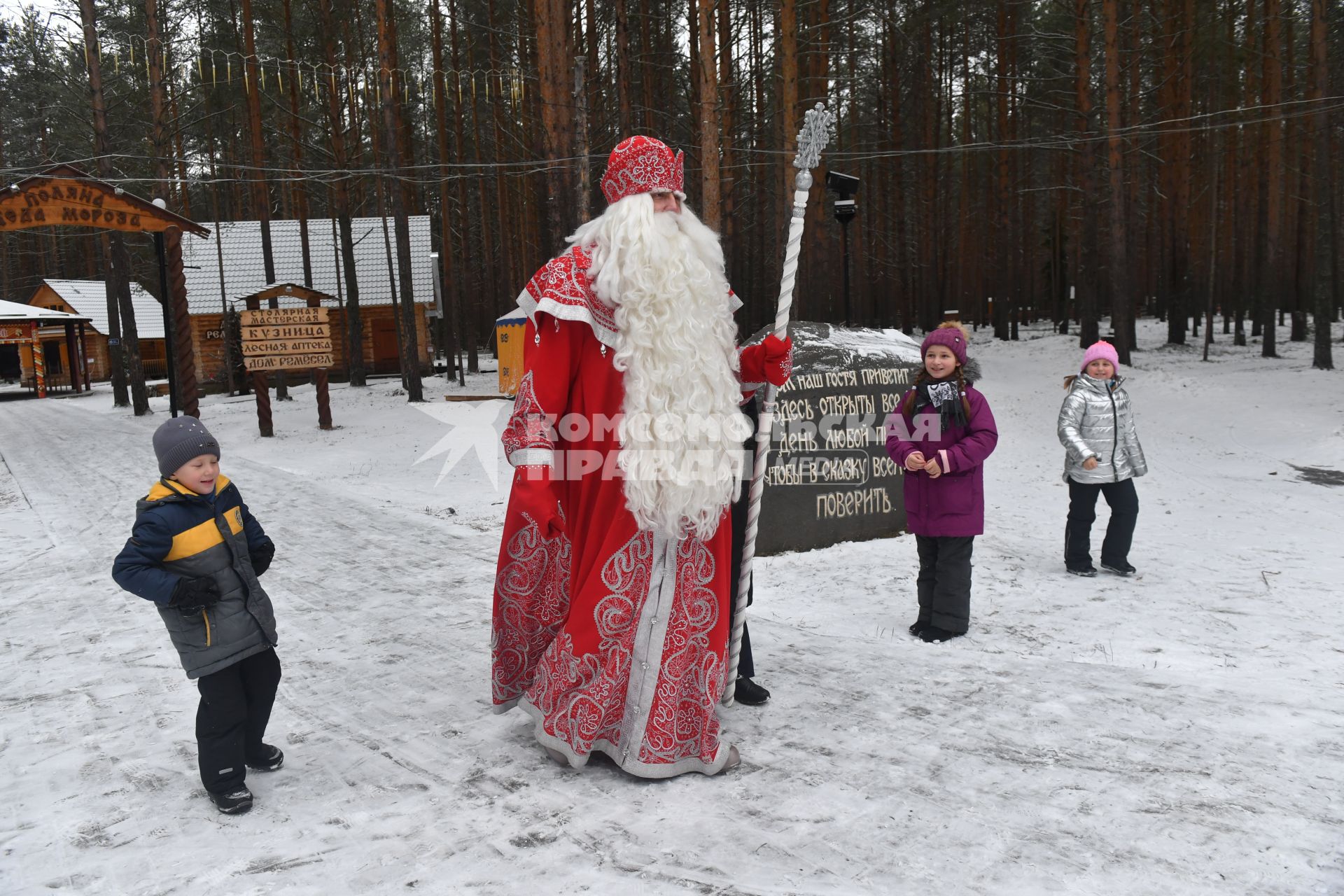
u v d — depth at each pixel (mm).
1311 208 29703
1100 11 27250
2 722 3998
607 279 2967
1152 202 38156
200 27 28812
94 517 9602
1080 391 6816
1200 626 5473
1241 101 29812
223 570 3078
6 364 44312
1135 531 9094
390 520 9117
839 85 30797
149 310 46188
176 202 31703
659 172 3094
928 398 5238
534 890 2447
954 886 2389
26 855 2789
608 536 3127
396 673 4449
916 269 42500
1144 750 3236
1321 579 6758
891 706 3746
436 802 3029
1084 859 2504
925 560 5445
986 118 38906
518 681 3506
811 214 24844
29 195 13320
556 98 18141
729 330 3182
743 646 3785
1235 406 19047
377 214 39406
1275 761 3115
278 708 4016
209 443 3070
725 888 2420
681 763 3131
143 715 4043
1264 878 2383
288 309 19078
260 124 28859
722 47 23547
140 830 2936
